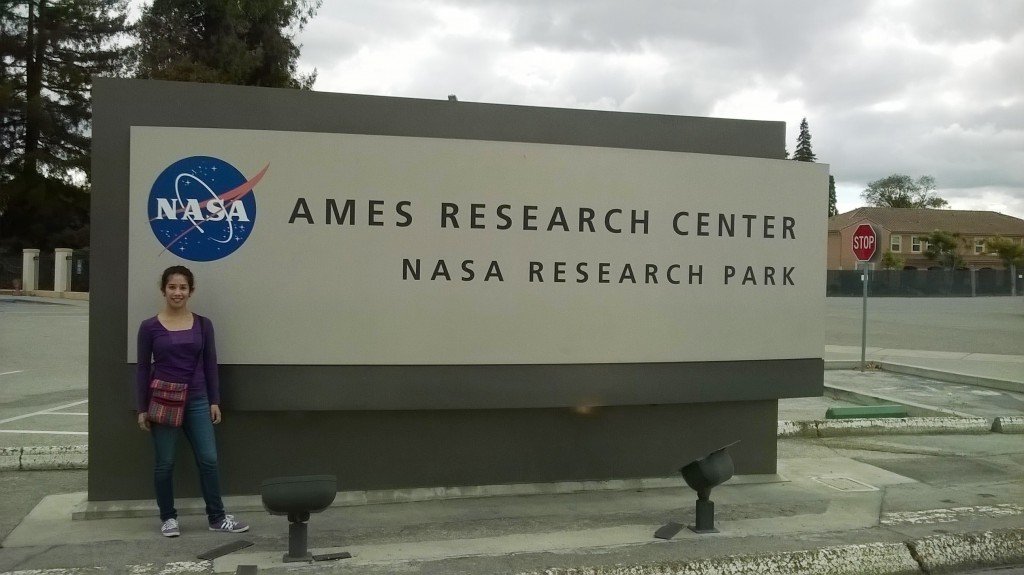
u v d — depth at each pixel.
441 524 5.79
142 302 5.74
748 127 6.86
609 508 6.26
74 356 15.39
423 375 6.09
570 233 6.30
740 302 6.70
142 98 5.83
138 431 5.95
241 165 5.82
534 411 6.61
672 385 6.56
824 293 6.94
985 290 57.38
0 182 42.31
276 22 40.31
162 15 39.09
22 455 7.13
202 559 4.96
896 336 22.09
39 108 42.34
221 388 5.84
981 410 10.78
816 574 5.09
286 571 4.72
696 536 5.56
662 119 6.64
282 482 4.79
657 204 6.48
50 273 36.94
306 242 5.90
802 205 6.85
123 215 5.84
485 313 6.17
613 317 6.41
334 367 5.97
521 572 4.78
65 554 5.06
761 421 7.16
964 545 5.52
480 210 6.14
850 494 6.77
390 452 6.34
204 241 5.79
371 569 4.78
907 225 82.56
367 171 5.97
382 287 6.01
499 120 6.32
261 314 5.87
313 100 6.02
